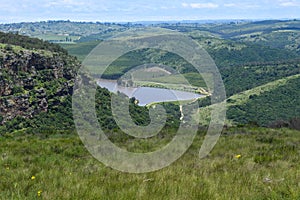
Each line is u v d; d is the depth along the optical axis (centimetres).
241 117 10875
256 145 1420
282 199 645
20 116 6669
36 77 7644
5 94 6756
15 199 661
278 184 770
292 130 1981
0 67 6994
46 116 7056
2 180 829
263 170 935
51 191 724
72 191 719
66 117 7238
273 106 12631
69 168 987
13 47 7906
